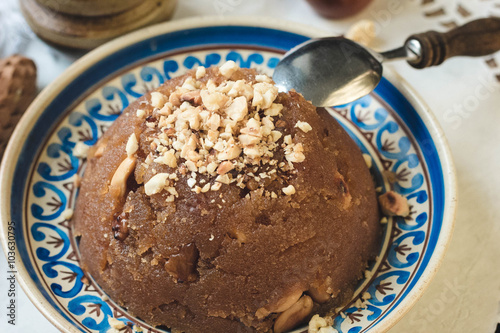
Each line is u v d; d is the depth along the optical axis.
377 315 0.28
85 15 0.38
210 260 0.27
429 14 0.42
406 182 0.33
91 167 0.32
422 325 0.31
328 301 0.29
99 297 0.30
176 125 0.28
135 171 0.28
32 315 0.31
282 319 0.28
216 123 0.28
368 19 0.42
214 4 0.43
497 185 0.35
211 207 0.27
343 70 0.33
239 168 0.27
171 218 0.27
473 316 0.31
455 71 0.39
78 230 0.31
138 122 0.29
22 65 0.37
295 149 0.28
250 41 0.37
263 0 0.43
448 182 0.30
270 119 0.28
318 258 0.28
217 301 0.28
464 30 0.33
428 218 0.31
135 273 0.28
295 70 0.33
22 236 0.31
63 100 0.34
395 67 0.40
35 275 0.29
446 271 0.32
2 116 0.35
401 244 0.31
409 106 0.33
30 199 0.32
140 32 0.36
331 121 0.31
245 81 0.30
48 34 0.38
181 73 0.37
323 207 0.28
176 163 0.28
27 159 0.32
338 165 0.30
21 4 0.39
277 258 0.27
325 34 0.36
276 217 0.27
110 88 0.36
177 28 0.37
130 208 0.28
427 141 0.32
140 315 0.29
